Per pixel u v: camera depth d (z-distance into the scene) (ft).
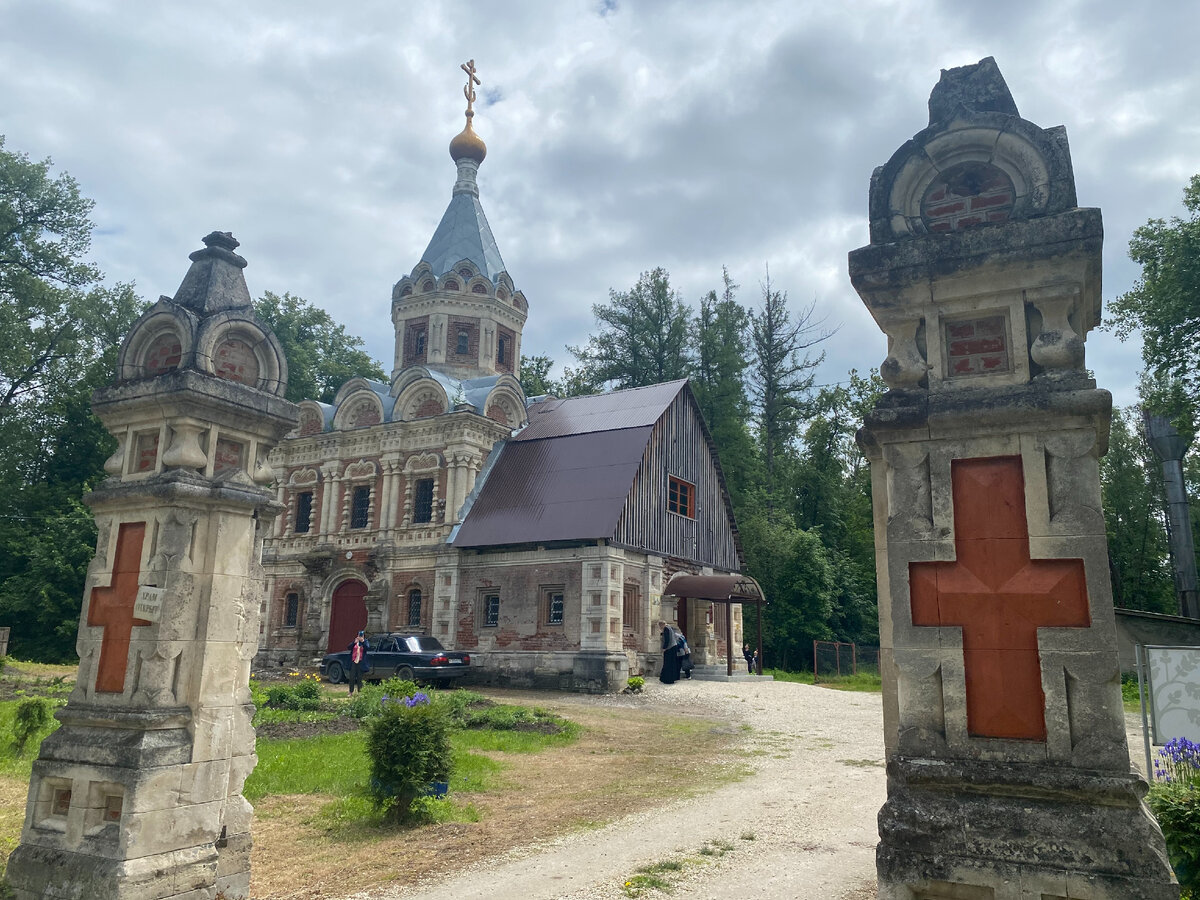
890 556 16.12
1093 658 14.43
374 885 25.54
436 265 133.80
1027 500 15.33
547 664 93.76
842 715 71.46
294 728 54.34
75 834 20.01
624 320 174.81
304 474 122.21
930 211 17.69
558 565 96.63
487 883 25.62
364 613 111.55
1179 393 94.12
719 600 102.58
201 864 20.61
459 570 103.30
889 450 16.61
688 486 115.44
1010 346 16.30
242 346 24.06
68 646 138.51
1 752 44.93
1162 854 13.28
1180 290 86.94
